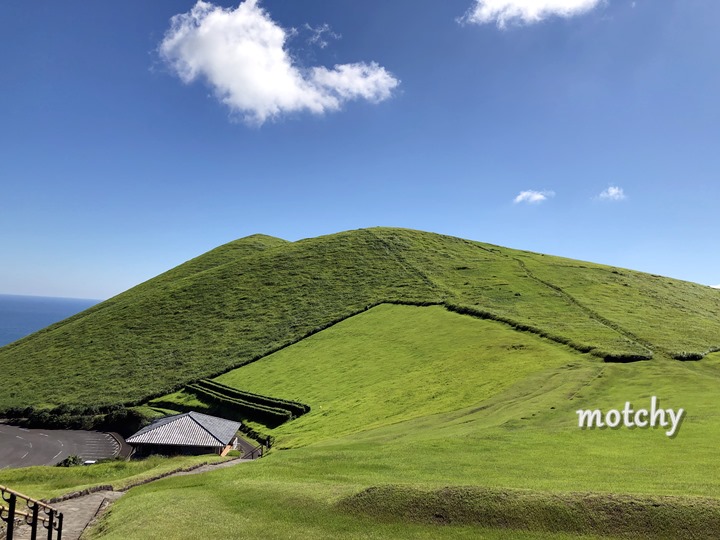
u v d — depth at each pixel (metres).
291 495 21.09
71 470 38.38
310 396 65.19
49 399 85.62
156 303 121.94
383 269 118.38
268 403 67.25
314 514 19.06
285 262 131.75
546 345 60.53
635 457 23.66
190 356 93.44
